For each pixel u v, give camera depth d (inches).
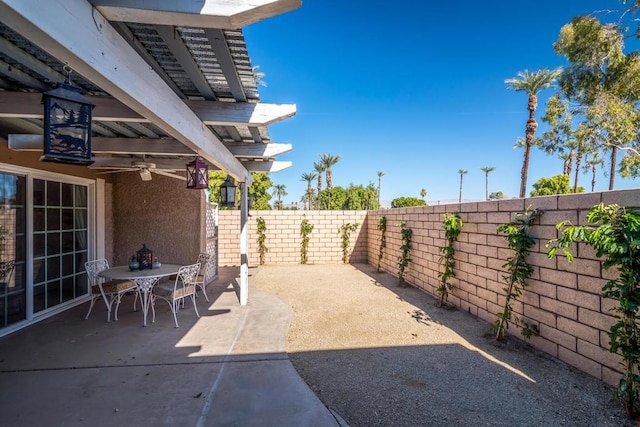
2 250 173.5
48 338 166.1
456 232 214.7
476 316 198.2
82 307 223.8
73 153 71.9
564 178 904.3
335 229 442.3
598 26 441.1
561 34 473.4
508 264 160.7
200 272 239.9
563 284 133.9
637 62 437.1
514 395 111.5
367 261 446.6
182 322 192.4
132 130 169.8
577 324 127.7
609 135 467.5
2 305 172.9
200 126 127.0
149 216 274.4
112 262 270.4
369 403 108.2
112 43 65.0
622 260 96.7
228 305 229.6
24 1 42.6
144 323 185.2
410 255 296.0
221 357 143.3
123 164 214.7
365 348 154.2
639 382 97.5
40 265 197.5
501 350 148.9
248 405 106.1
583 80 473.4
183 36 85.9
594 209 108.3
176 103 101.2
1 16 42.3
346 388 118.0
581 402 106.4
